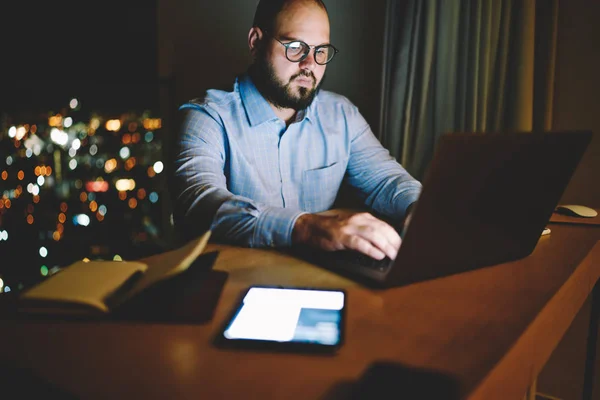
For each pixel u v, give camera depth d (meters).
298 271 0.82
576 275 0.83
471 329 0.58
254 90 1.53
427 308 0.65
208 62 2.61
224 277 0.77
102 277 0.69
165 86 2.75
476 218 0.75
